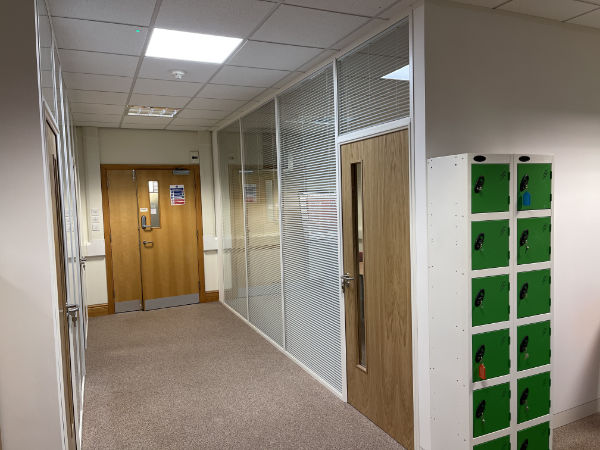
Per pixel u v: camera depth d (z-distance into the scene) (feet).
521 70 8.69
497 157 7.26
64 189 9.54
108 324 18.66
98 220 19.98
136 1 7.48
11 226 6.21
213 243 22.08
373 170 9.58
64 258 8.66
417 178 8.19
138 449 9.38
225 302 21.61
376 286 9.76
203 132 21.67
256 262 16.96
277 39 9.51
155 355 14.92
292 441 9.53
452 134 8.11
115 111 16.42
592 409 10.27
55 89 8.90
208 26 8.69
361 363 10.71
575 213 9.62
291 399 11.51
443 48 7.91
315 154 11.98
